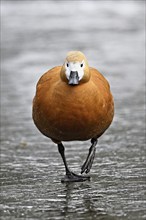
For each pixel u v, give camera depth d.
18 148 13.17
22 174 11.20
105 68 22.00
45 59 23.58
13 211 9.19
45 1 39.03
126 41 26.89
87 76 9.60
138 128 14.47
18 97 18.12
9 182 10.72
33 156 12.46
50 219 8.80
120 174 10.93
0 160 12.22
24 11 35.72
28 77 20.81
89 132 10.13
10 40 27.52
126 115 15.77
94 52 24.80
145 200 9.49
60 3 38.09
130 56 24.05
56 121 9.88
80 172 11.23
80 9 35.94
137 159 11.86
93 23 31.41
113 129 14.45
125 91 18.58
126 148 12.73
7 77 20.89
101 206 9.28
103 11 35.09
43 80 10.26
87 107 9.70
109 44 26.30
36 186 10.45
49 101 9.82
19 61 23.36
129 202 9.41
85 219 8.75
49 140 13.83
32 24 31.50
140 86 19.19
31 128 14.94
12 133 14.49
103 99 9.95
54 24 31.41
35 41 27.22
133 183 10.38
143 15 33.47
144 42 26.61
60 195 9.91
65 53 24.61
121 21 31.75
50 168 11.56
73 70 9.45
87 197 9.76
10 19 33.16
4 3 38.47
